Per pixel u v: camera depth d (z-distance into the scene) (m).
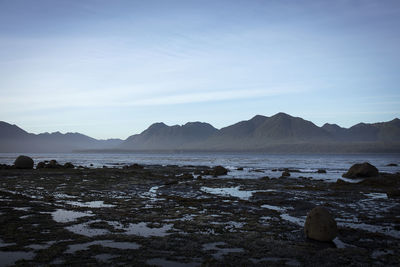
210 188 35.22
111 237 14.37
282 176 50.91
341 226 17.58
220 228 16.58
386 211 22.27
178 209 21.92
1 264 10.95
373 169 50.34
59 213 19.77
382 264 11.78
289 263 11.66
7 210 20.19
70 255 11.95
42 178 42.78
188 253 12.48
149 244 13.49
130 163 105.56
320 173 61.38
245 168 79.81
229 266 11.19
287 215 20.69
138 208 22.14
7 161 116.00
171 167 78.31
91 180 41.38
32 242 13.52
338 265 11.57
